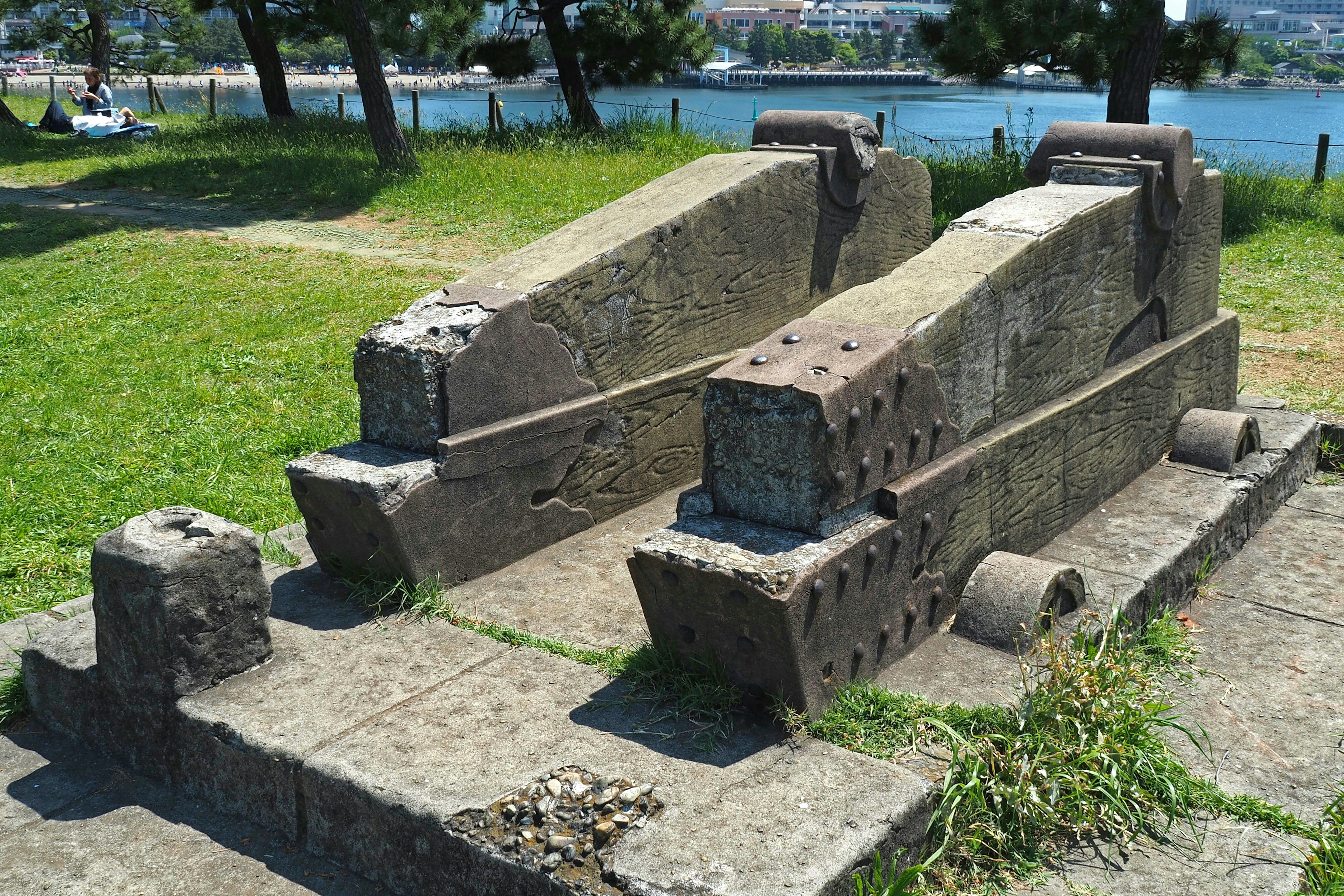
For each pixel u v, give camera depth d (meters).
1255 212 12.95
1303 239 12.08
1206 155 16.30
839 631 3.40
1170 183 5.14
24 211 14.02
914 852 2.97
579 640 3.90
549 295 4.53
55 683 3.85
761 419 3.40
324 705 3.47
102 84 26.97
